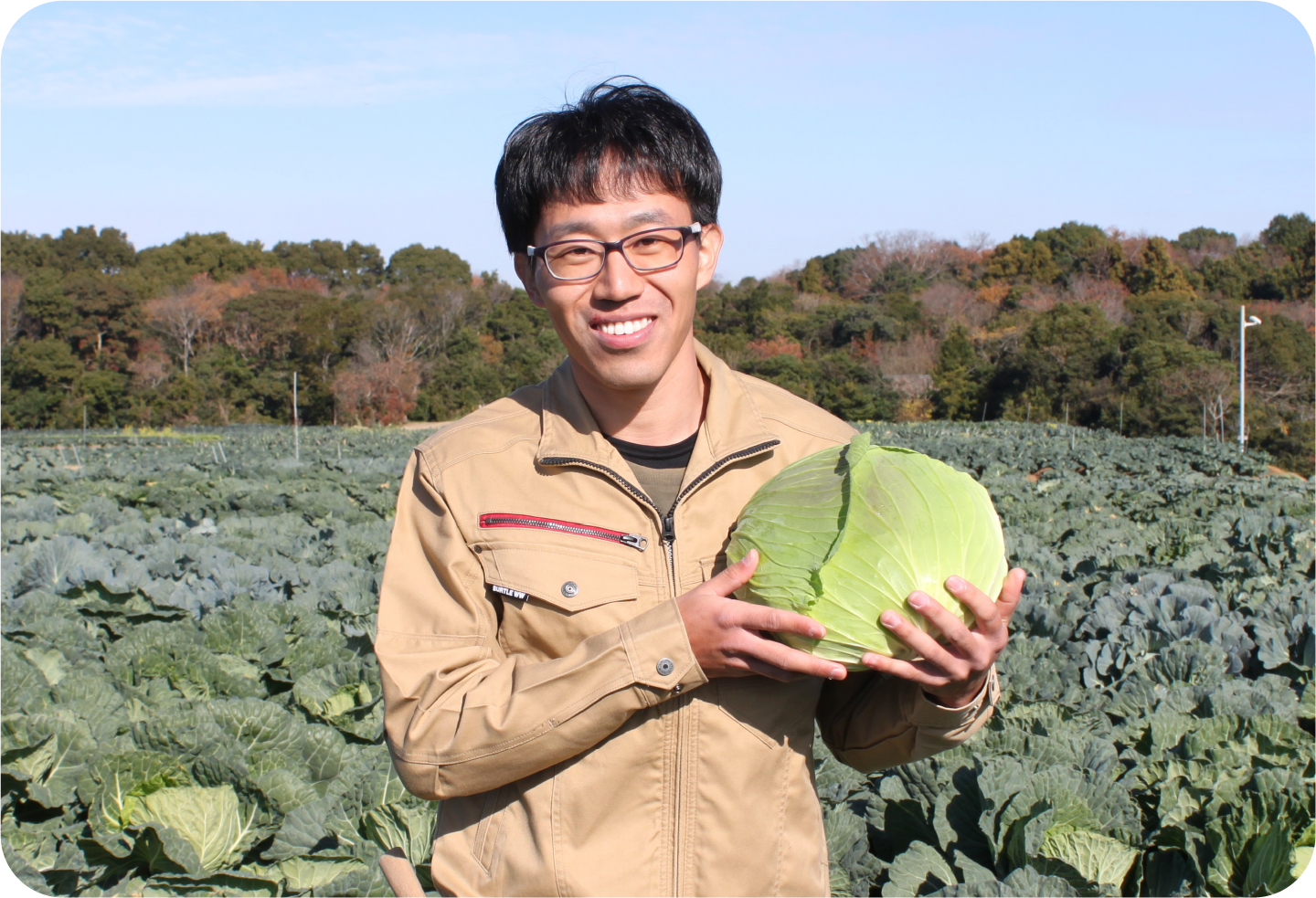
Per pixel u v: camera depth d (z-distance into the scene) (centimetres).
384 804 385
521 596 201
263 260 11425
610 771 197
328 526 1166
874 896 362
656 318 204
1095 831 351
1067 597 752
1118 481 1986
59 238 10725
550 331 7719
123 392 6831
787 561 198
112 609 679
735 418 223
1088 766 407
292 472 1973
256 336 7600
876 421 6475
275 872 370
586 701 184
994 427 5006
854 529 197
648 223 199
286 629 646
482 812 205
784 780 206
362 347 7238
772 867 202
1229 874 347
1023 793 355
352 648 644
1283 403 4950
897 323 7900
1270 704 493
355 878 334
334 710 529
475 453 214
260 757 429
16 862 356
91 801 386
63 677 539
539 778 200
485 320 8181
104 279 7581
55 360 6694
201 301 7756
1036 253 10231
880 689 217
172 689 539
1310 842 344
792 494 207
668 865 197
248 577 796
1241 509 1320
